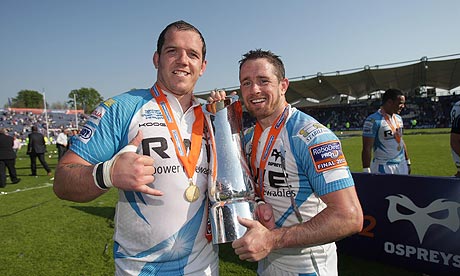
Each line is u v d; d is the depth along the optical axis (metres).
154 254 1.40
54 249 3.99
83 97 90.19
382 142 4.14
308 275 1.64
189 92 1.61
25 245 4.14
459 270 2.74
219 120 1.57
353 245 3.43
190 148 1.49
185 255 1.42
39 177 10.81
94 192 1.21
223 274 3.23
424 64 22.95
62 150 12.95
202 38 1.65
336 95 37.88
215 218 1.39
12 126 47.56
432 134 25.30
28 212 5.91
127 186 1.14
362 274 3.12
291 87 31.20
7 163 9.27
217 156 1.49
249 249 1.29
